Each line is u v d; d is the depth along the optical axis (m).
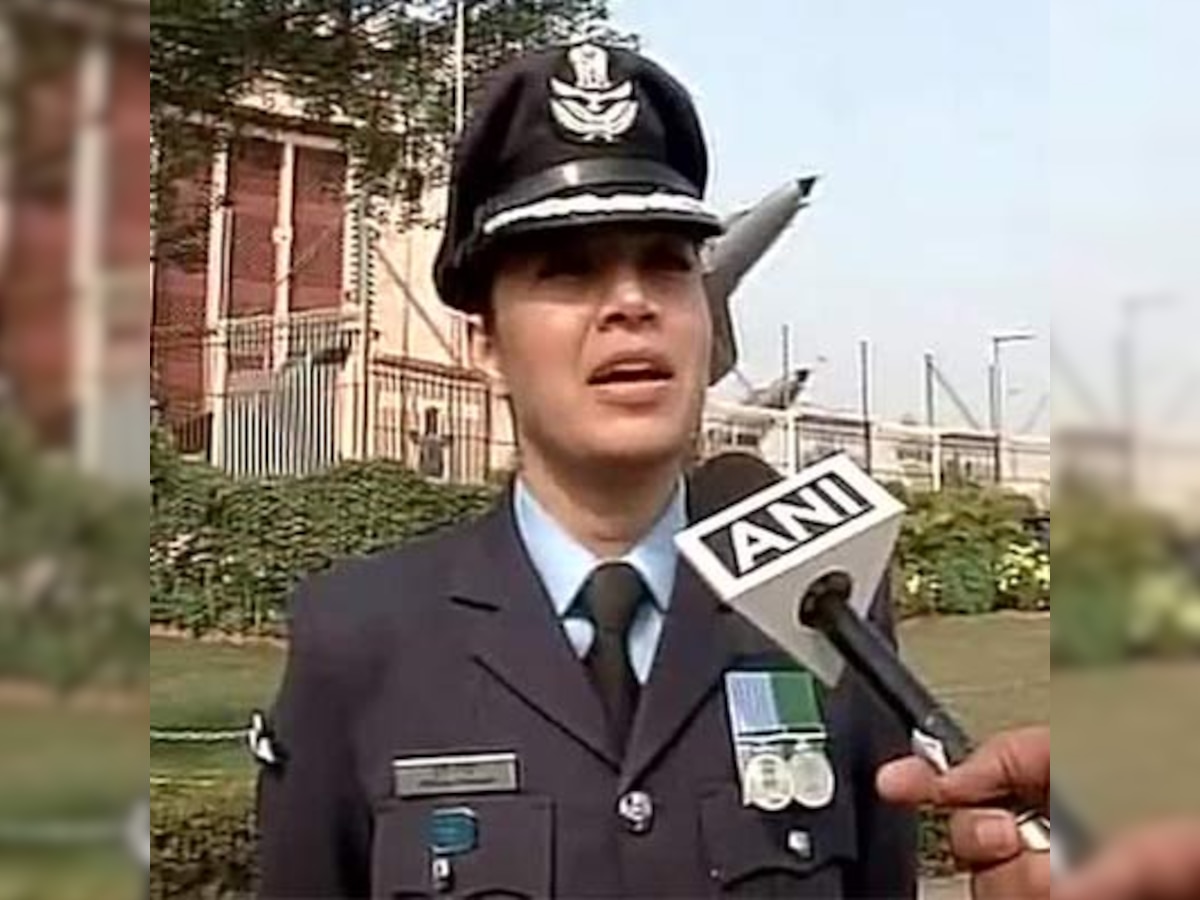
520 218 1.18
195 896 4.10
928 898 1.25
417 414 12.28
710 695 1.20
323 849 1.23
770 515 1.13
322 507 10.66
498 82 1.31
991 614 5.45
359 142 11.05
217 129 10.30
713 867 1.16
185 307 11.52
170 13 8.89
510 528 1.25
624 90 1.30
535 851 1.16
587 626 1.20
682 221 1.17
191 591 8.10
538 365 1.18
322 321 12.82
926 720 1.05
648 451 1.16
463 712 1.20
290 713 1.26
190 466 10.55
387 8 10.60
